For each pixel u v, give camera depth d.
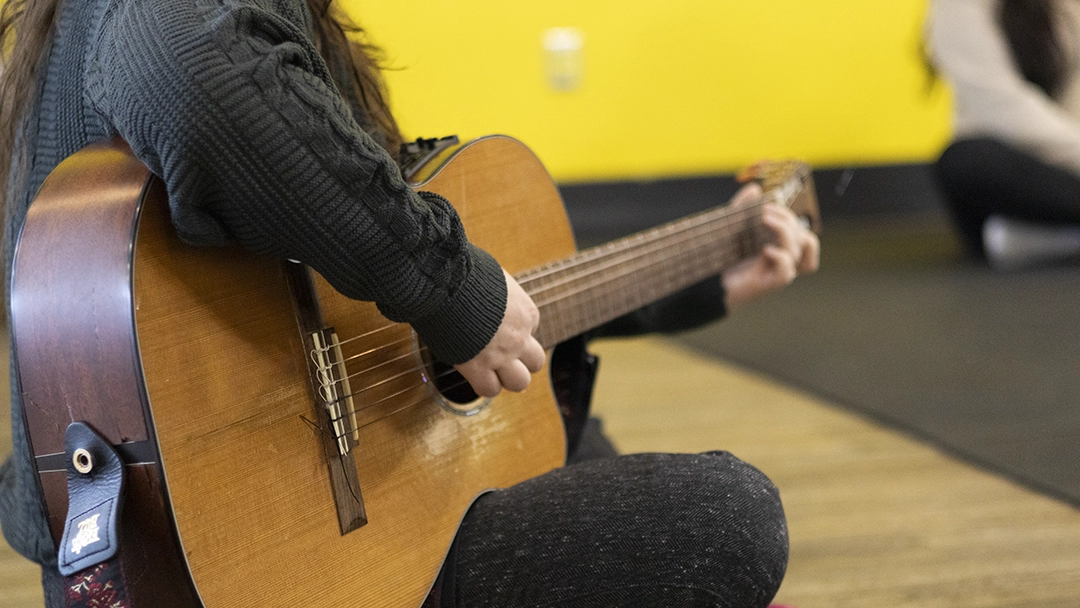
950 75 3.50
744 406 2.17
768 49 4.46
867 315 2.88
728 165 4.52
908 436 1.91
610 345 2.83
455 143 0.95
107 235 0.63
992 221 3.48
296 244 0.62
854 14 4.52
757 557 0.73
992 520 1.52
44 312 0.64
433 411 0.81
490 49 4.10
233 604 0.64
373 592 0.72
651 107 4.37
